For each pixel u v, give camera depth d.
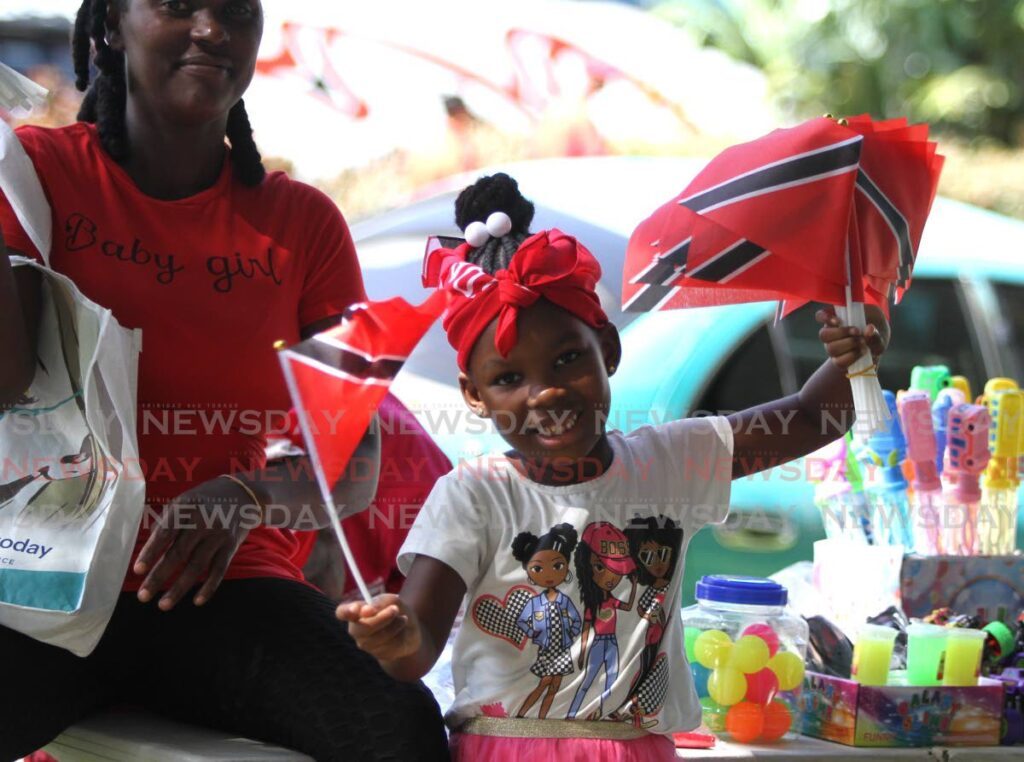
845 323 5.68
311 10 19.03
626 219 10.57
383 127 19.22
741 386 9.60
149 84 5.84
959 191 22.97
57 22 17.61
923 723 6.29
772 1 27.52
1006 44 26.31
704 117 21.80
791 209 5.54
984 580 7.21
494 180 5.90
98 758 5.74
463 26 19.77
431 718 5.50
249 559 6.12
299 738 5.45
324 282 6.41
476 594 5.58
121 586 5.50
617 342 5.76
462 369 5.63
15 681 5.54
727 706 6.22
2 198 5.66
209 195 6.14
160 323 5.91
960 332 11.65
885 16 26.38
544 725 5.43
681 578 5.78
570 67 20.20
